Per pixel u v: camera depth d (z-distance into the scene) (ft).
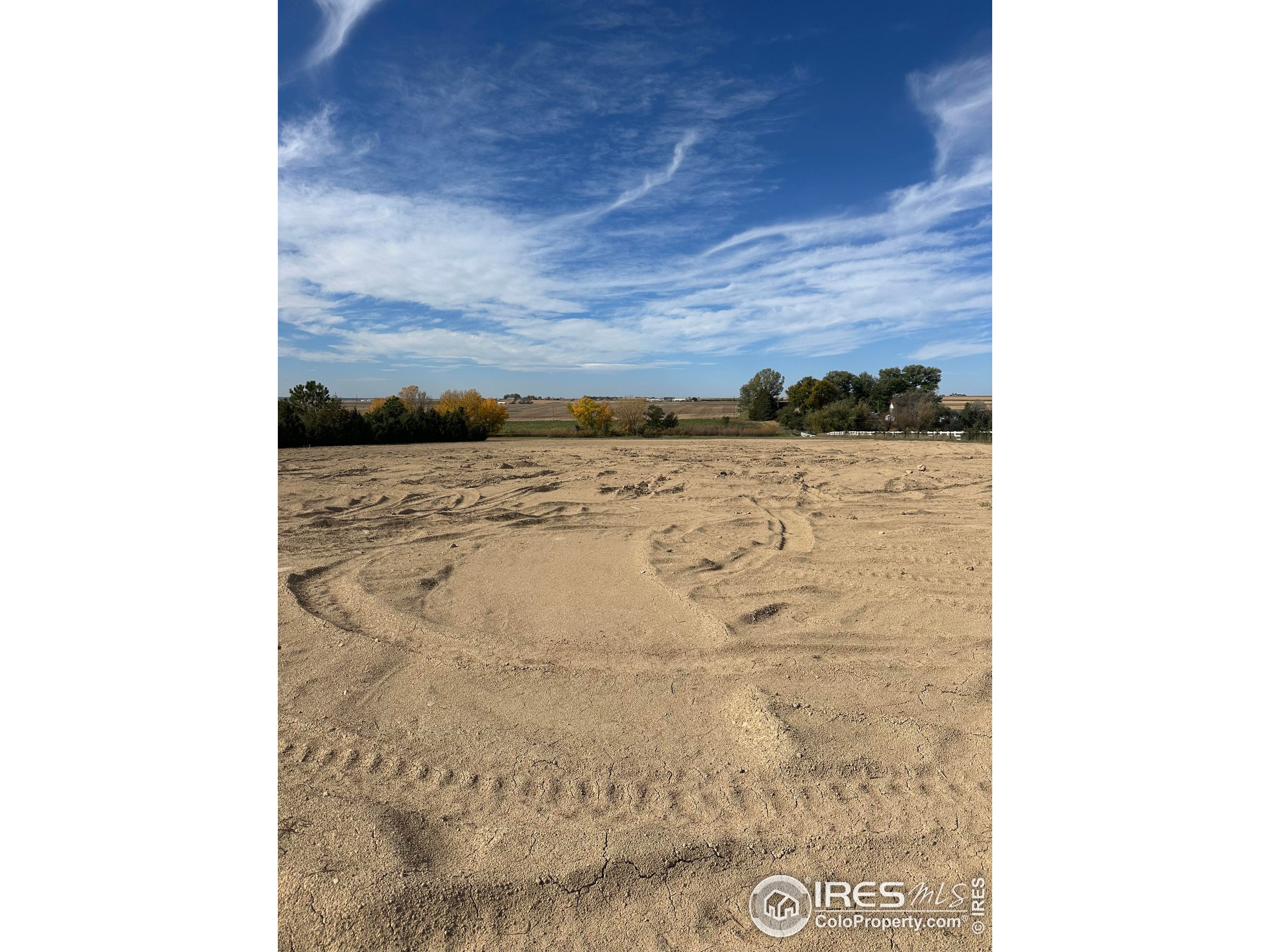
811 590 15.35
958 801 7.70
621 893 6.40
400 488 30.45
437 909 6.15
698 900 6.37
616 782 7.98
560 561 17.88
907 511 25.25
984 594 14.97
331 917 6.06
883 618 13.44
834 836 7.13
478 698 10.07
